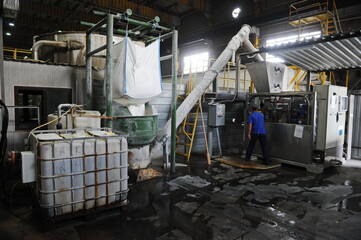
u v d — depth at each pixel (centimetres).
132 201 421
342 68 760
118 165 365
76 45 689
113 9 1491
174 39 569
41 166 314
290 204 418
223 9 1689
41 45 669
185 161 708
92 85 623
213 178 554
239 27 1535
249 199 437
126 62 478
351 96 740
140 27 562
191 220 356
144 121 526
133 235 315
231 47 718
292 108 680
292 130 663
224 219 361
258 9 1444
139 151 547
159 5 1814
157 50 529
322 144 629
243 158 740
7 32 1797
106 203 360
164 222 349
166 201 423
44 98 570
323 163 625
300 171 627
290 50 602
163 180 535
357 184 527
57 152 320
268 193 467
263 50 661
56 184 321
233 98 794
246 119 772
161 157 745
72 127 450
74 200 335
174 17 1819
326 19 1078
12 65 529
